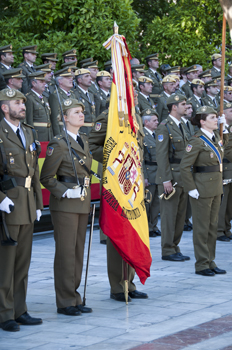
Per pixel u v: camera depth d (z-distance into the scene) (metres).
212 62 20.31
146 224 8.20
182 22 21.28
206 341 6.09
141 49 23.09
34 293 8.36
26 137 6.98
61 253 7.30
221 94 9.76
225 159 12.34
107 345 6.02
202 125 9.55
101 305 7.70
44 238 13.03
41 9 18.08
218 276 9.48
